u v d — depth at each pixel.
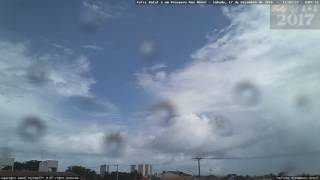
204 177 108.56
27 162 99.81
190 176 113.88
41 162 96.75
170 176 113.94
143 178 111.75
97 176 105.88
